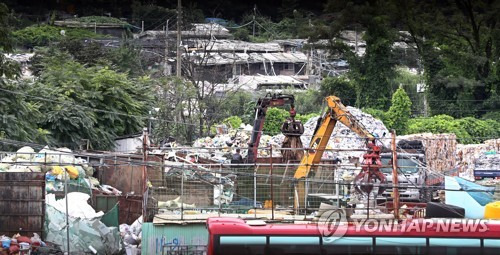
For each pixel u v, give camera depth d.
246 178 80.44
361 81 188.62
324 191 78.94
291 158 83.50
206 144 125.69
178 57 153.75
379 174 72.12
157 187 74.06
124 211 79.12
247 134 133.12
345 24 196.12
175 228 68.25
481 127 176.50
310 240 56.03
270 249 55.72
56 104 112.00
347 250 56.19
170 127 143.25
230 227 55.78
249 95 186.88
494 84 194.38
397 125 173.50
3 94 101.50
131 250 73.38
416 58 198.88
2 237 69.56
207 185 75.88
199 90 166.50
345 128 131.12
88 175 82.88
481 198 72.44
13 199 71.69
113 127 118.06
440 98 194.50
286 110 183.50
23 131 100.94
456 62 196.50
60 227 71.50
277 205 76.12
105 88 120.12
